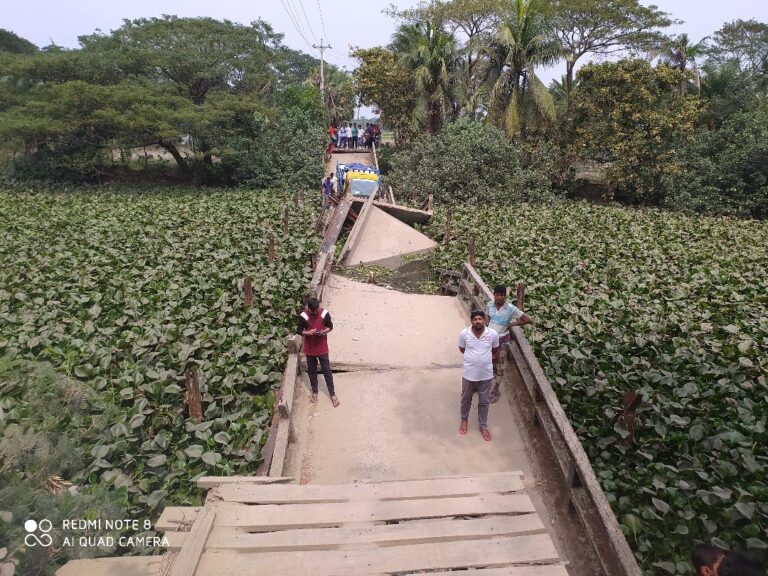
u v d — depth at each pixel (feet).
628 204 90.74
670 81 82.99
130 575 11.71
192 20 98.89
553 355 26.89
